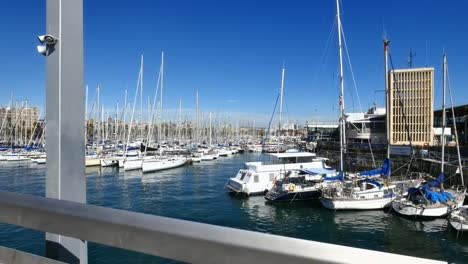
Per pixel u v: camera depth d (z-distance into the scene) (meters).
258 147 102.81
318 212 28.81
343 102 34.19
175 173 54.78
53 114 2.28
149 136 69.00
